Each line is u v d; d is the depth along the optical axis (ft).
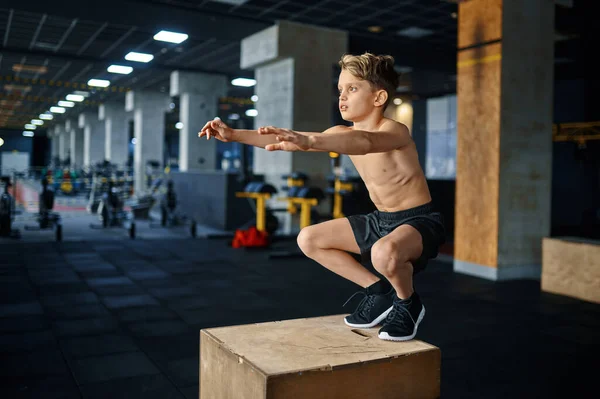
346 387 5.13
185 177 42.16
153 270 21.21
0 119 106.11
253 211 35.55
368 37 36.70
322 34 34.09
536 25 20.86
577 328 13.80
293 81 33.27
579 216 43.37
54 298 16.16
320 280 19.84
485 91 20.52
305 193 27.84
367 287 6.57
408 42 38.40
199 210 39.11
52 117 101.19
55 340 12.12
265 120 36.04
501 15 19.86
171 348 11.68
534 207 21.06
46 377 9.91
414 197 6.25
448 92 55.98
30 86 62.08
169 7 30.48
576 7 27.91
